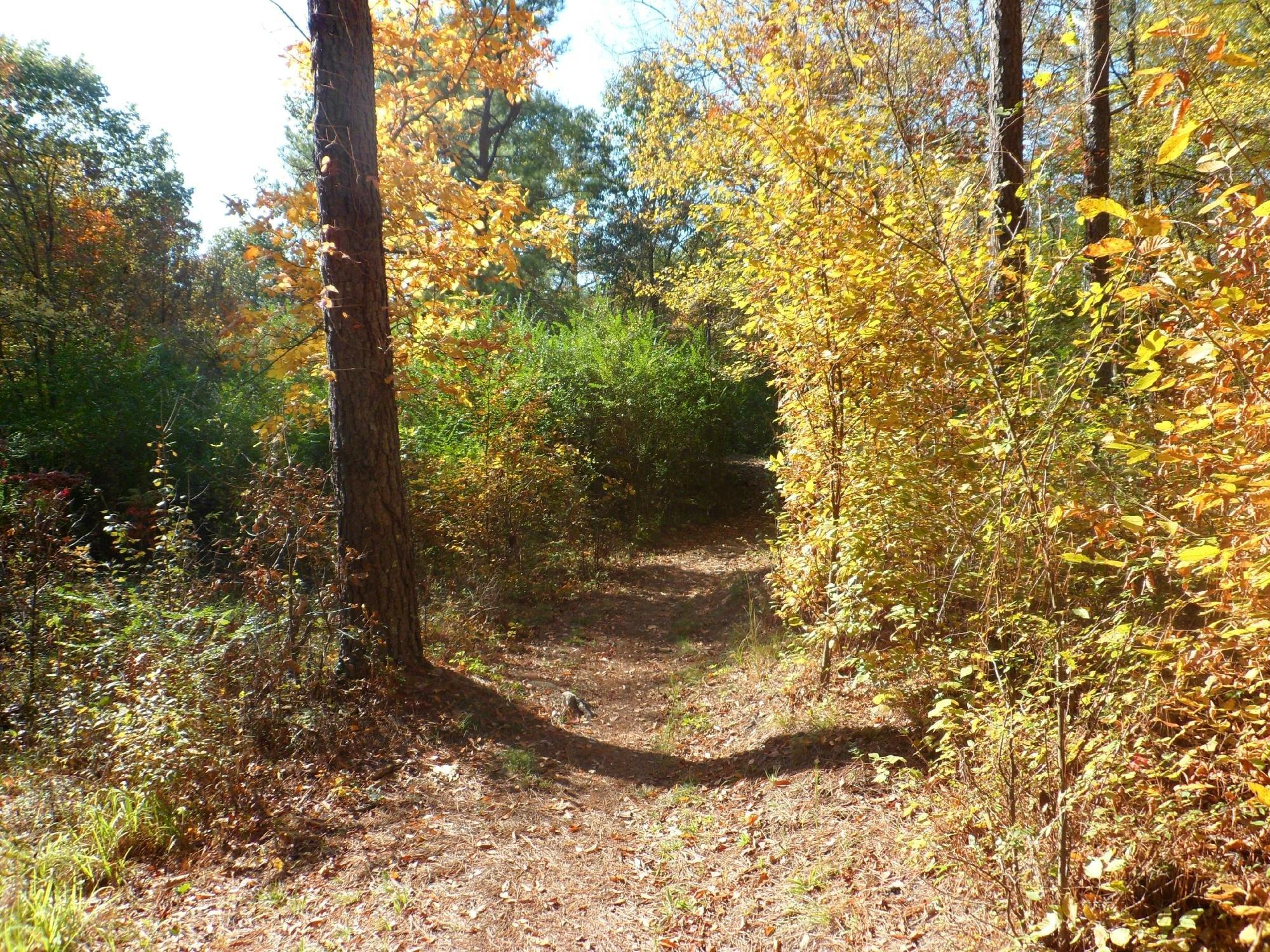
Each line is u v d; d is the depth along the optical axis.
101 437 9.93
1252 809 2.47
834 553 5.32
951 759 3.24
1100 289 2.64
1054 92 4.84
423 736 5.40
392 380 6.06
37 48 21.17
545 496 11.80
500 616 9.08
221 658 4.99
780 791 4.49
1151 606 3.25
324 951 3.30
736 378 15.16
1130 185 7.02
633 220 30.73
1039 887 2.70
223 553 8.70
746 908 3.56
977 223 4.55
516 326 14.08
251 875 3.83
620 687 7.28
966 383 3.83
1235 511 2.18
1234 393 2.20
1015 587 3.11
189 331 18.11
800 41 6.80
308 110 20.41
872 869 3.52
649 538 15.03
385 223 7.12
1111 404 3.54
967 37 7.72
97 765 4.39
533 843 4.31
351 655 5.76
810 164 4.91
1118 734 2.62
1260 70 7.50
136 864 3.78
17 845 3.56
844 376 4.99
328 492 9.20
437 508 9.96
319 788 4.67
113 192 24.06
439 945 3.38
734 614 9.30
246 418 10.98
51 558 5.73
